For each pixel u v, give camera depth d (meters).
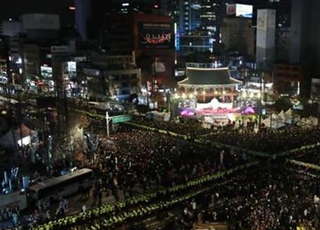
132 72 110.56
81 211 38.84
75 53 140.62
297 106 88.56
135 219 37.78
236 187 42.50
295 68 116.75
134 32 128.75
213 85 83.19
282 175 45.28
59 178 44.94
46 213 38.84
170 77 130.75
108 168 49.78
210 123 74.31
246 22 195.38
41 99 84.69
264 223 34.22
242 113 79.25
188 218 37.06
